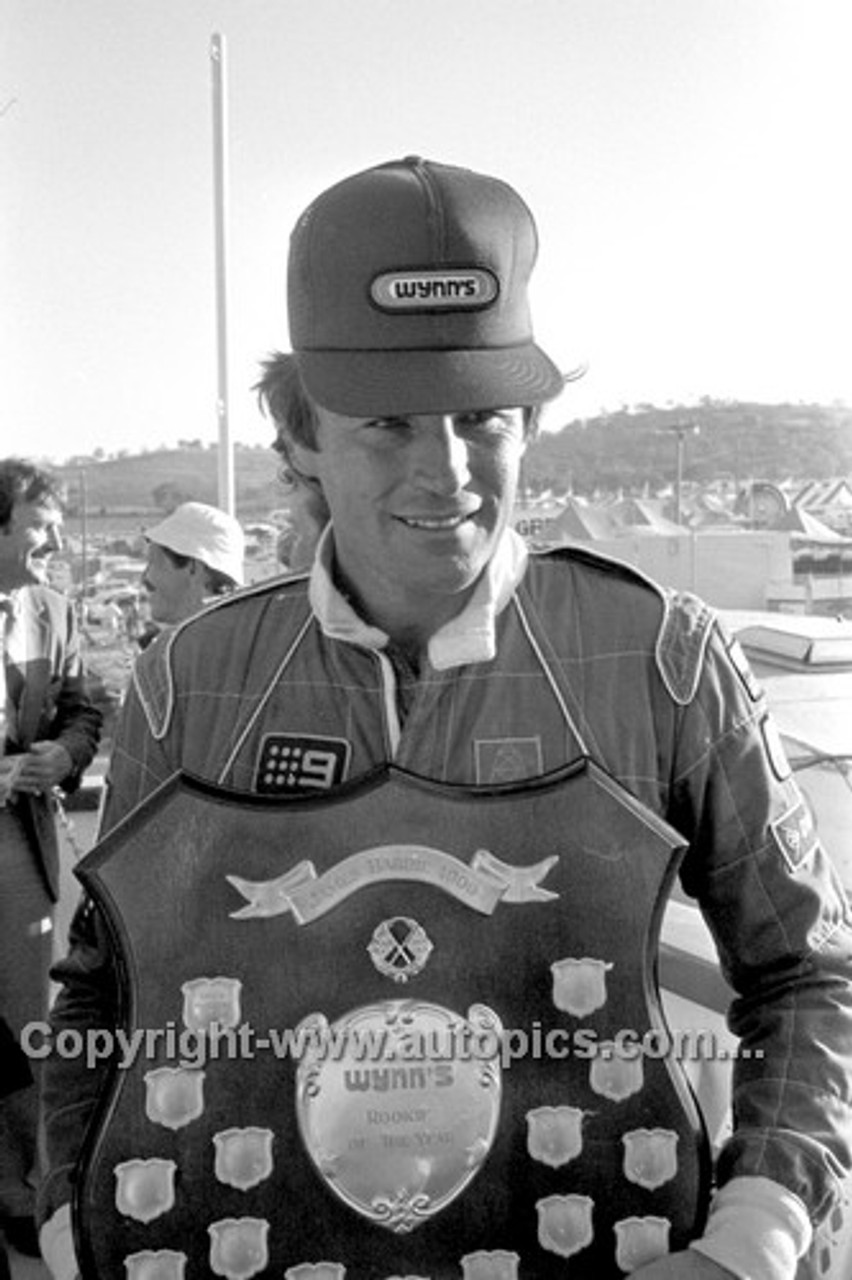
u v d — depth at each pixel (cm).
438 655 114
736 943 118
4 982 322
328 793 111
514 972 110
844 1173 111
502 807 111
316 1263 110
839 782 248
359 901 110
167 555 379
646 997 110
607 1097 110
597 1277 110
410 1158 109
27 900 323
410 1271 110
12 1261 312
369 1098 110
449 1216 110
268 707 118
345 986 110
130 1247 109
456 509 108
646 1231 110
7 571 335
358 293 106
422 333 106
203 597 379
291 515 130
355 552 114
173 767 120
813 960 116
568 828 110
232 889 110
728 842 116
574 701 115
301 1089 110
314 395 107
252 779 117
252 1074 110
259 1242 110
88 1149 110
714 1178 114
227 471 504
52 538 344
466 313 106
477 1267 110
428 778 111
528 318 112
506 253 108
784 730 266
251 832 110
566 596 120
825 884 118
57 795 356
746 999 119
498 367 106
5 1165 315
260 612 122
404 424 107
